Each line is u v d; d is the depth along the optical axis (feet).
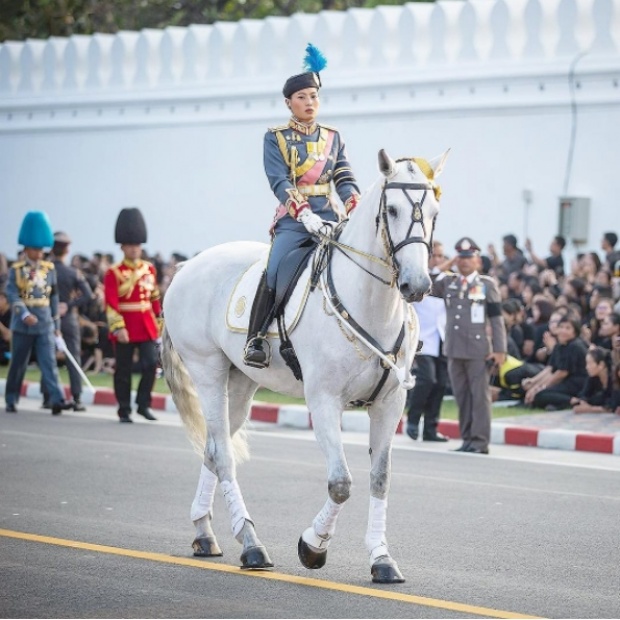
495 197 100.01
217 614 33.63
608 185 94.79
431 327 68.90
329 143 40.24
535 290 83.46
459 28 102.42
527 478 57.00
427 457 63.46
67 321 83.20
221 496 51.47
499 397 79.56
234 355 40.86
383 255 35.76
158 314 77.30
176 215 120.47
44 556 40.24
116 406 84.43
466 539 43.68
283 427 75.61
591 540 43.65
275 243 39.75
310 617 33.35
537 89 97.91
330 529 37.32
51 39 130.21
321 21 110.11
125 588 36.35
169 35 120.88
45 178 130.62
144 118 122.42
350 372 36.60
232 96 115.75
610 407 74.64
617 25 95.50
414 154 104.27
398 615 33.55
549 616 33.53
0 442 65.51
